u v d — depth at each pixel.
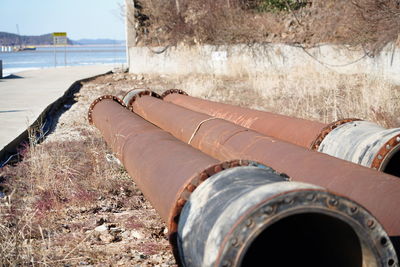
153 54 26.27
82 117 13.67
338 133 5.66
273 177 3.21
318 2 24.22
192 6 26.23
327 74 20.17
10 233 5.05
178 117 7.89
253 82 19.77
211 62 24.58
